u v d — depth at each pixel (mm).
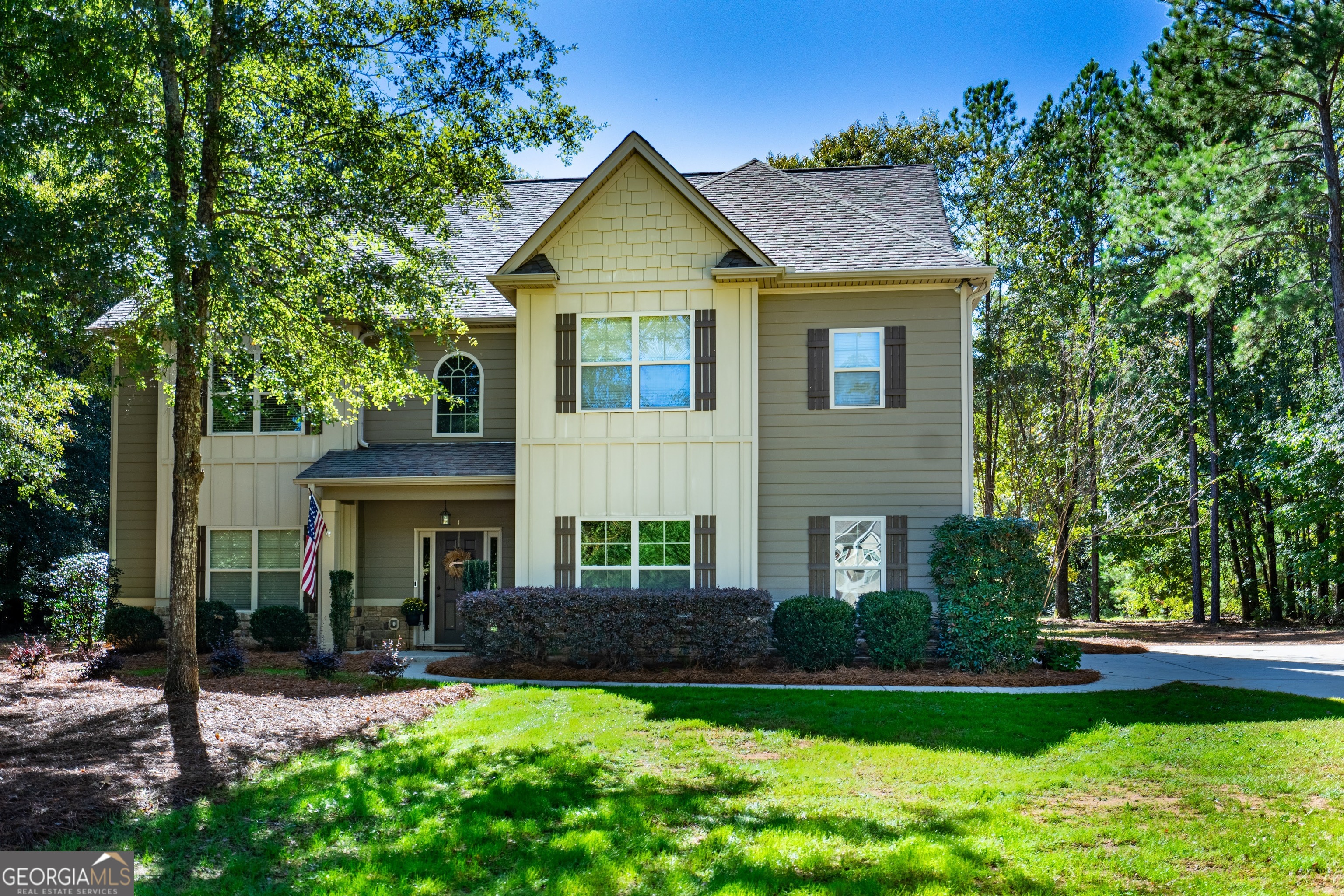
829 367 15305
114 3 8109
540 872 5352
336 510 16234
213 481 16984
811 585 15016
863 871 5328
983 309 25000
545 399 15234
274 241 10703
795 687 11984
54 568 18453
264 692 11188
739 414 14883
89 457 24984
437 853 5637
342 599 16125
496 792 6844
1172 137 21281
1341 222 17641
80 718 9148
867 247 16047
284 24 9898
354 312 11352
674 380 15055
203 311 9914
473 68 10609
